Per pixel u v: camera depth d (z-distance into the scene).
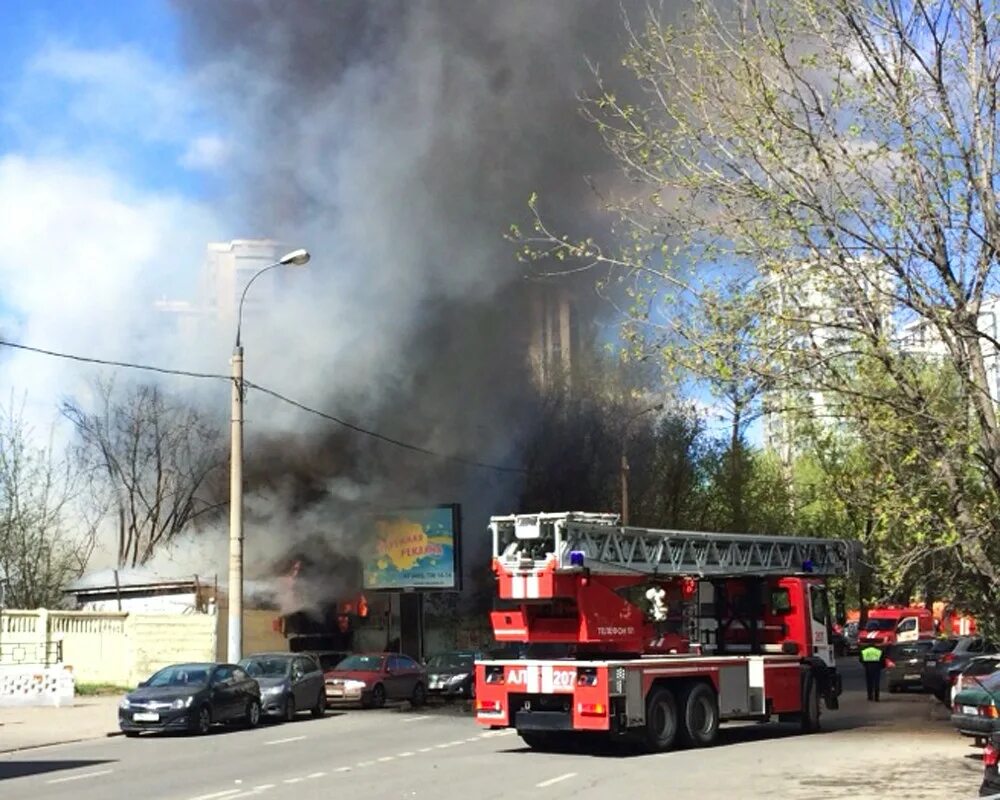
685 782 13.33
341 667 29.03
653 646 17.83
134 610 36.34
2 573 36.28
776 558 20.59
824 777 13.75
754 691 19.06
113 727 21.59
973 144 11.38
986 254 11.27
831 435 12.06
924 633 49.66
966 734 17.41
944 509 11.45
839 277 11.36
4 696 25.62
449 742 19.00
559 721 16.72
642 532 17.92
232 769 15.23
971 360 11.38
